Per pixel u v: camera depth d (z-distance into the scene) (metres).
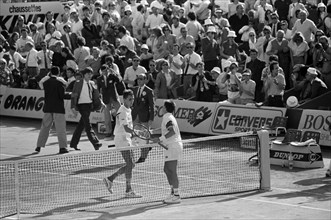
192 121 45.38
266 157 30.12
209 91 45.94
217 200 28.38
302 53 45.69
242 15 51.69
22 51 58.06
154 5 54.88
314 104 42.56
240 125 42.84
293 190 30.20
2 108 55.59
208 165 35.28
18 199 26.64
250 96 43.81
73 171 34.69
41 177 33.59
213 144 41.44
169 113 28.27
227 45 48.66
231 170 34.03
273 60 43.28
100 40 55.88
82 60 51.41
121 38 52.25
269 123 41.53
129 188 29.31
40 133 41.12
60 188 31.25
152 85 48.03
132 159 29.41
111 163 36.03
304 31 47.31
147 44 52.88
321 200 28.19
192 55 47.47
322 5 49.97
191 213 26.17
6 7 64.12
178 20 51.88
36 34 59.53
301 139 37.50
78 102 40.12
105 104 44.94
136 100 38.16
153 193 29.94
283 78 42.53
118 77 44.56
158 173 33.56
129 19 56.47
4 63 54.97
